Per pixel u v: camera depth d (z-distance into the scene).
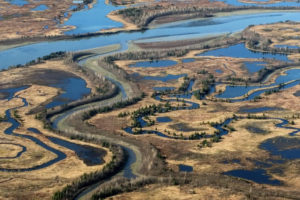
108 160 169.88
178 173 158.50
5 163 167.25
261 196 140.88
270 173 159.25
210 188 146.88
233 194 142.38
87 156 173.62
